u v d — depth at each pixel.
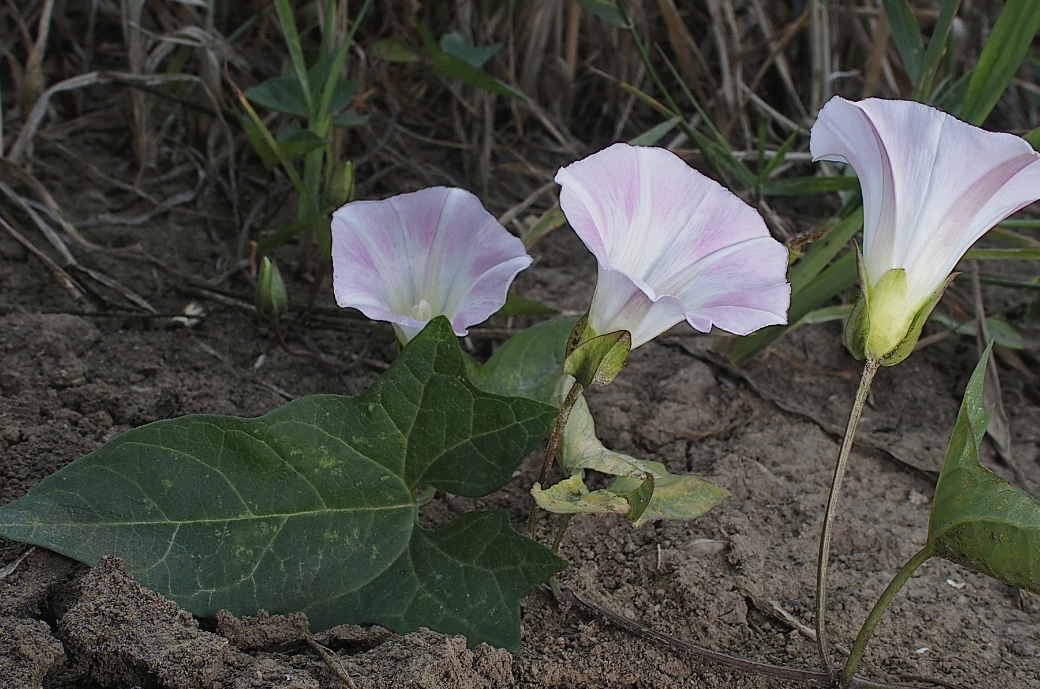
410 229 0.47
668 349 0.60
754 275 0.45
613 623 0.49
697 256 0.45
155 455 0.46
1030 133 0.54
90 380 0.54
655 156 0.46
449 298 0.48
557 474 0.54
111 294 0.58
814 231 0.47
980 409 0.44
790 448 0.56
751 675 0.47
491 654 0.46
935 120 0.43
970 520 0.44
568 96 0.77
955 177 0.44
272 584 0.46
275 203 0.65
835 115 0.44
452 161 0.73
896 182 0.44
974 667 0.49
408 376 0.46
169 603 0.45
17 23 0.66
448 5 0.73
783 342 0.61
